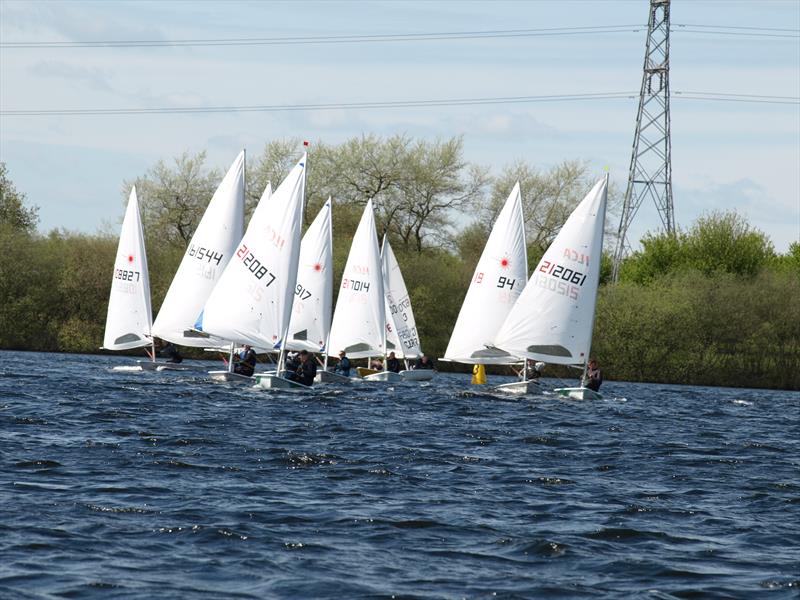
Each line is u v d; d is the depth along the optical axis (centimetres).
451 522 3216
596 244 8162
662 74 14738
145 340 10069
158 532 2944
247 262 7844
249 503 3375
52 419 5344
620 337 14388
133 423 5353
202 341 9150
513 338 8256
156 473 3847
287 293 7806
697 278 14800
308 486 3728
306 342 9838
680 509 3584
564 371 14575
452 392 8712
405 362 11775
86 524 2988
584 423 6519
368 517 3234
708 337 14438
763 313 14488
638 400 9375
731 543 3102
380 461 4388
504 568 2723
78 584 2430
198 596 2386
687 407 8888
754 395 11950
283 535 2966
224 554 2747
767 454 5344
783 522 3434
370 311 10619
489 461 4541
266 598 2394
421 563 2738
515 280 9112
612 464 4650
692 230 16100
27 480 3584
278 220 7800
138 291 10050
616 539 3089
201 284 9106
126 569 2572
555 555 2870
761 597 2545
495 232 9156
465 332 9238
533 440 5416
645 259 16075
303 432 5319
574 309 8169
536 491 3825
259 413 6184
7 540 2767
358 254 10619
